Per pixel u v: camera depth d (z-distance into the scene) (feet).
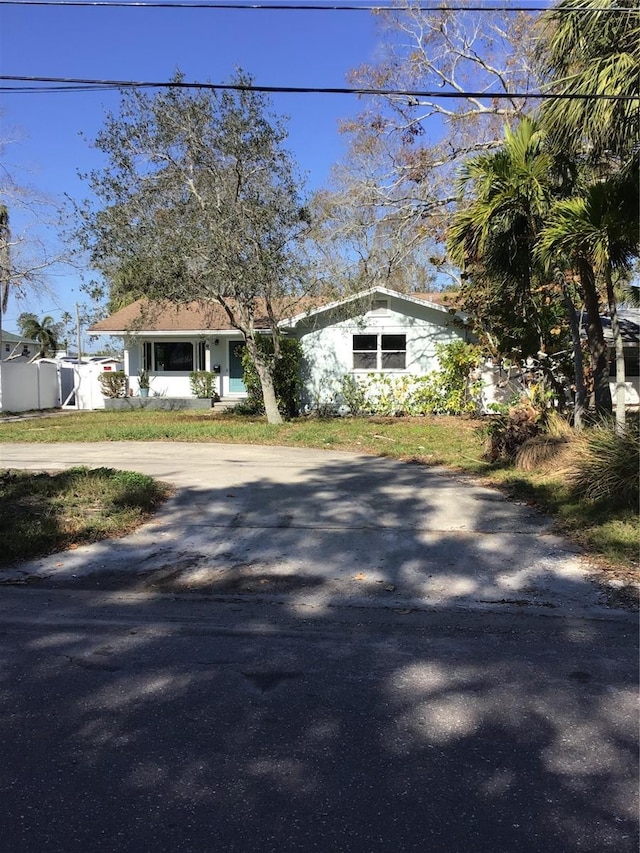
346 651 14.05
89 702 11.75
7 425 58.95
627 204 28.53
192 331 74.49
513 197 31.94
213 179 45.37
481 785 9.23
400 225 66.33
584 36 29.14
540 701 11.73
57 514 24.29
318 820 8.50
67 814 8.63
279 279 48.16
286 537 22.52
